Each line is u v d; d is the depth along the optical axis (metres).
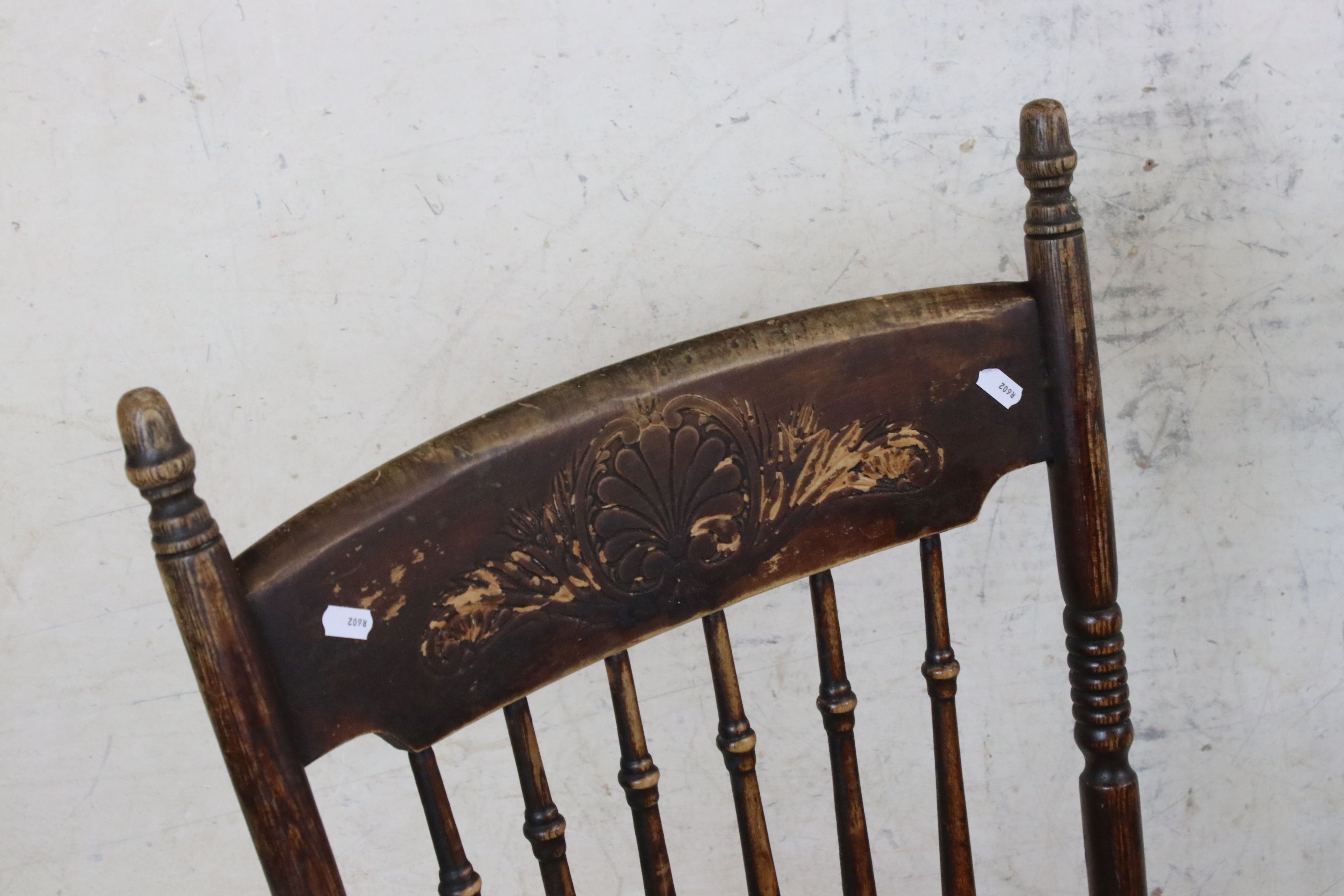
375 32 0.93
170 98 0.92
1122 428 1.11
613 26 0.95
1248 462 1.13
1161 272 1.07
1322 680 1.21
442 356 1.02
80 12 0.90
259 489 1.03
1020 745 1.22
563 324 1.02
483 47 0.95
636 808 0.72
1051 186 0.73
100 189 0.94
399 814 1.15
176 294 0.97
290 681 0.62
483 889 1.19
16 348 0.96
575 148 0.98
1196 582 1.17
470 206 0.98
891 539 0.75
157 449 0.56
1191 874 1.29
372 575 0.64
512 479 0.66
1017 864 1.27
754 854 0.76
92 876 1.13
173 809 1.12
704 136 0.99
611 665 0.71
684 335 1.04
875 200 1.03
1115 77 1.02
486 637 0.67
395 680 0.65
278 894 0.62
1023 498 1.12
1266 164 1.05
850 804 0.78
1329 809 1.27
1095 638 0.80
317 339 1.00
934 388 0.74
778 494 0.72
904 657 1.17
